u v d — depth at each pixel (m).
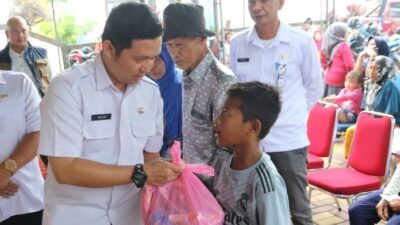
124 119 1.17
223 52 5.43
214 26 5.43
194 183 1.19
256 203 1.19
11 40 3.55
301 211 2.27
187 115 1.63
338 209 3.17
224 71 1.52
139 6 1.03
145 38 1.01
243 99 1.23
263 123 1.25
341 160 4.25
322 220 3.01
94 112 1.13
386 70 3.92
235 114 1.23
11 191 1.55
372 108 4.01
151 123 1.25
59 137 1.08
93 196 1.18
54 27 5.25
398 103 3.74
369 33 6.21
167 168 1.14
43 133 1.10
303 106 2.27
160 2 4.78
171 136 1.98
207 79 1.53
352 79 4.77
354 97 4.73
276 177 1.21
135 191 1.27
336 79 5.57
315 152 3.14
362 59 4.84
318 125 3.14
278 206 1.17
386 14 6.57
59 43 5.31
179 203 1.18
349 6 7.04
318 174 2.79
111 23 1.03
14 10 5.13
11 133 1.55
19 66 3.58
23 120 1.58
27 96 1.59
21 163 1.54
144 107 1.22
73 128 1.09
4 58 3.57
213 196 1.27
